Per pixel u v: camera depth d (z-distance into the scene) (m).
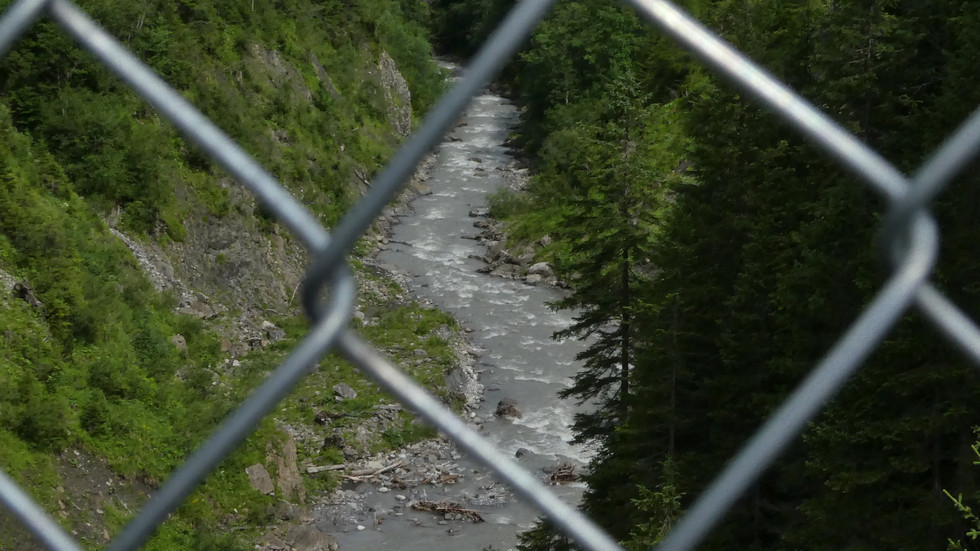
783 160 25.77
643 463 24.83
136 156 43.09
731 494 2.05
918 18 23.08
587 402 39.91
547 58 72.12
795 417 2.04
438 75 86.50
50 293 32.78
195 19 53.84
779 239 23.52
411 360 41.66
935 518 17.03
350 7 74.31
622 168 27.81
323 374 40.91
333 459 35.56
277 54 60.62
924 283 2.04
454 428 2.45
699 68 55.81
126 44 46.22
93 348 33.06
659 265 26.25
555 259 52.59
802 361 21.17
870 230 19.02
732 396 23.47
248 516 30.86
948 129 18.56
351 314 2.47
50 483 26.42
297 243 52.34
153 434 31.61
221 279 46.06
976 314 17.44
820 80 23.92
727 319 24.34
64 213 37.72
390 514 32.84
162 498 2.45
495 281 52.03
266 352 43.09
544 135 70.88
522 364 43.47
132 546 2.44
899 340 17.39
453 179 67.44
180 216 45.06
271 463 33.00
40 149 39.88
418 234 58.00
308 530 30.70
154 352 35.75
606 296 28.36
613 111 28.55
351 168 61.44
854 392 18.48
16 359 29.56
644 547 19.81
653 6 2.15
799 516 21.30
